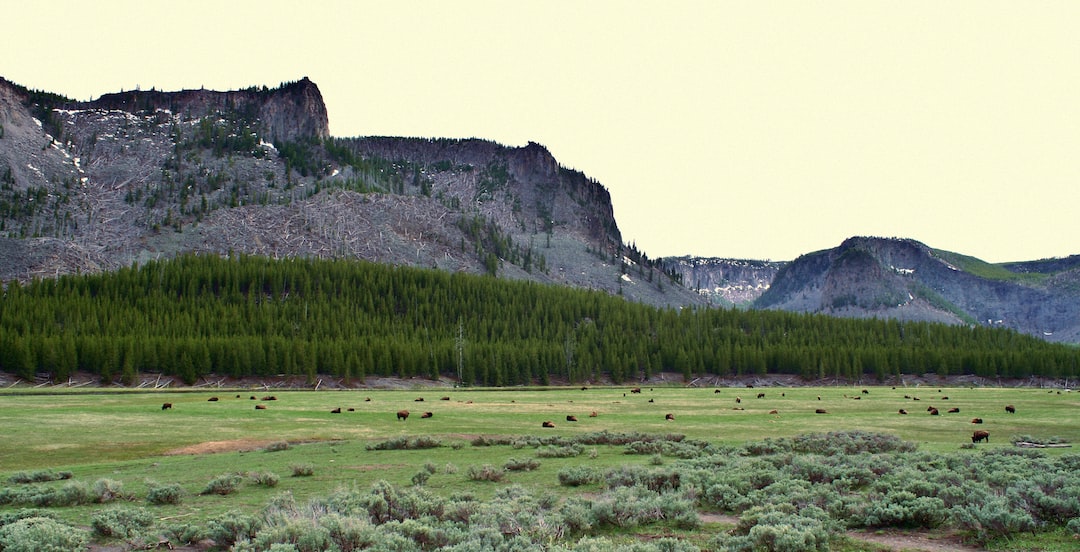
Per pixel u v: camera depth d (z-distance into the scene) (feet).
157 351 450.30
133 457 129.39
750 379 578.25
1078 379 571.69
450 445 138.41
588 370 561.02
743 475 83.51
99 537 63.98
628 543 58.75
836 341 646.74
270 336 503.61
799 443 127.54
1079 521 57.21
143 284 606.96
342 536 53.72
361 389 447.42
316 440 153.07
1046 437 144.77
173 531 62.54
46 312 484.74
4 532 57.47
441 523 62.90
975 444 128.98
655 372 590.55
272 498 74.13
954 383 576.61
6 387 383.86
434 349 537.24
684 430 166.71
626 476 86.17
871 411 227.40
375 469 107.04
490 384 515.91
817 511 64.03
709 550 56.59
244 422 187.01
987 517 58.08
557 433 163.32
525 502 71.72
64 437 151.33
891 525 64.44
